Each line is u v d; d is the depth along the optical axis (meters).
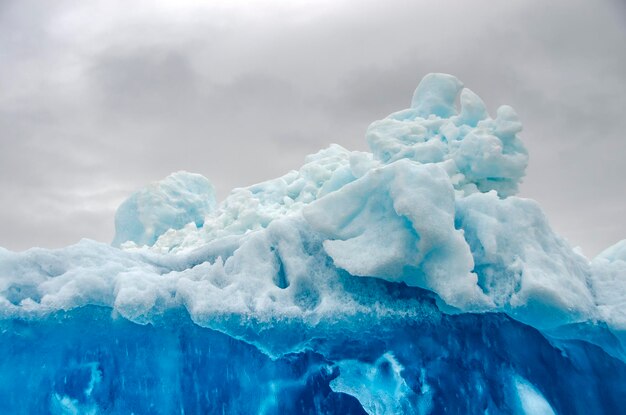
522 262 4.98
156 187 14.90
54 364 5.39
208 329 5.42
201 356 5.45
